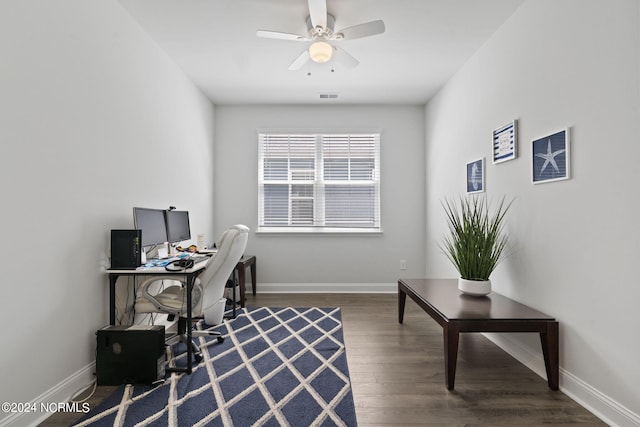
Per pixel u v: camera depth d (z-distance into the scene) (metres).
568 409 1.81
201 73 3.58
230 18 2.59
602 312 1.73
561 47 2.02
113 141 2.34
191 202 3.77
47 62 1.77
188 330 2.20
